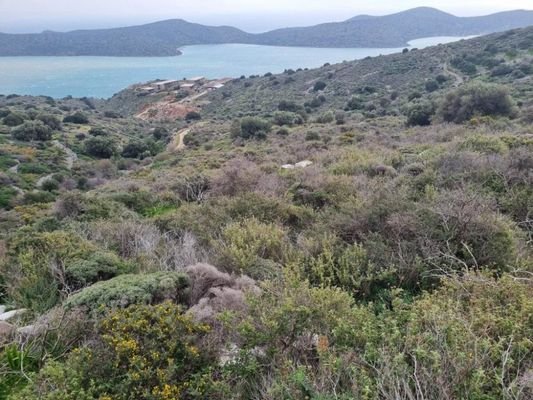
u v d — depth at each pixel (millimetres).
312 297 2830
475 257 3941
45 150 46906
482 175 6527
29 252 4496
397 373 1968
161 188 10969
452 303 2799
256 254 4457
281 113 45719
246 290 2975
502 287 2943
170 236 5730
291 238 5402
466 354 2076
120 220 6234
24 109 72625
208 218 6082
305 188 7488
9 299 4129
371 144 18000
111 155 50781
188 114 80625
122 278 3502
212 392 2172
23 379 2672
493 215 4449
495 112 25562
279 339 2457
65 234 5016
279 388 2010
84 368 2215
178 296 3518
